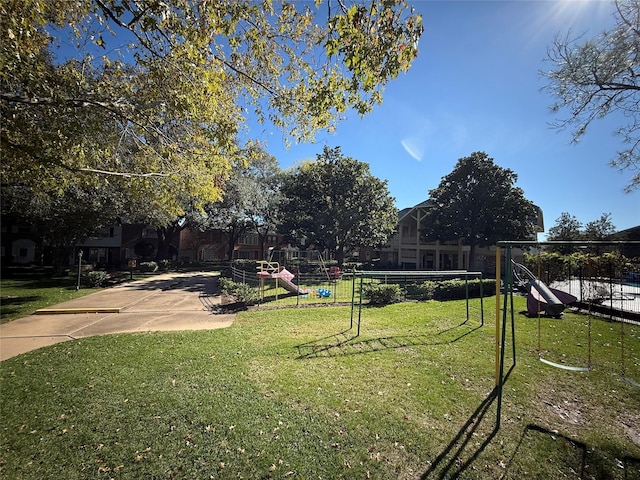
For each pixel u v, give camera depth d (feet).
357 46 10.23
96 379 15.49
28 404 13.01
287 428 11.42
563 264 42.83
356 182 86.43
